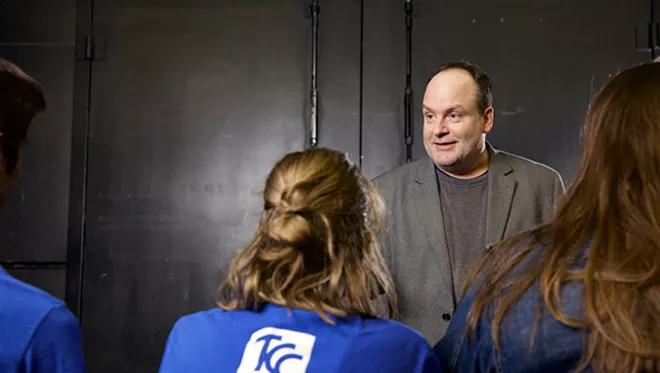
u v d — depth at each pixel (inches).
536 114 108.7
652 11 109.0
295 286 37.6
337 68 110.7
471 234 75.2
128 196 110.4
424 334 72.8
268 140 110.5
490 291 34.0
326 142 110.0
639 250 29.2
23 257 110.3
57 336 35.9
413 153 109.2
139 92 111.4
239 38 111.7
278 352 35.8
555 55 109.3
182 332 38.8
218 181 110.3
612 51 109.0
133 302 109.1
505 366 32.2
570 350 30.3
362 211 39.3
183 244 109.8
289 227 37.0
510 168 76.9
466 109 72.9
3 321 35.0
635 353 27.6
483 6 110.2
